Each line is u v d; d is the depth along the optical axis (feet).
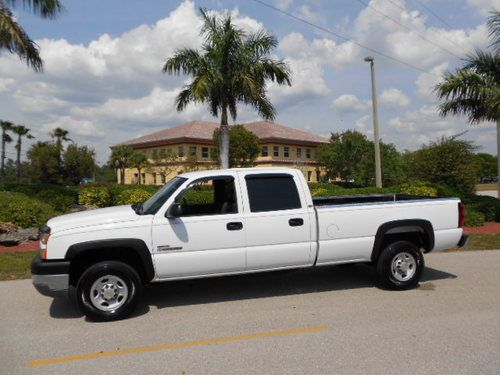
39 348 15.38
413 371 13.00
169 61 60.64
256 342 15.55
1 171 179.52
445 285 22.85
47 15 51.70
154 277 19.01
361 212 21.50
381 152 108.17
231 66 61.26
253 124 152.97
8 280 25.12
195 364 13.87
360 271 26.09
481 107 53.93
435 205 22.57
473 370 13.01
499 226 46.75
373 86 73.67
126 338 16.22
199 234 19.26
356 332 16.26
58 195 61.67
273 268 20.45
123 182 144.25
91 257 19.17
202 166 133.80
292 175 21.02
